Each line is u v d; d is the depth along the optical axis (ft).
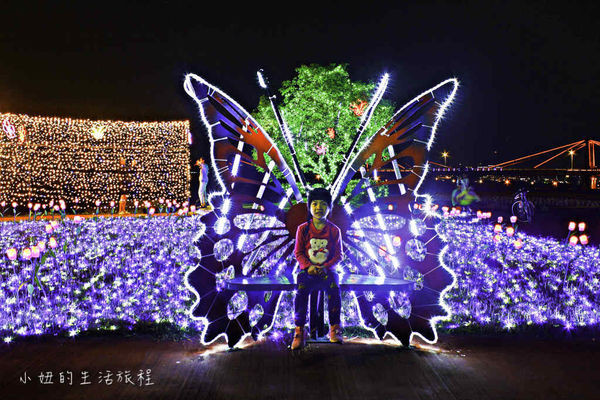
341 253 20.61
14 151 102.42
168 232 61.93
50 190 105.40
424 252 21.56
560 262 41.83
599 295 31.01
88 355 19.88
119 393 16.29
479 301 29.12
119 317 25.17
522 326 23.58
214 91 21.16
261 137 22.08
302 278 20.24
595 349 20.44
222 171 21.56
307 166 63.21
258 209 22.02
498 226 48.08
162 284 33.86
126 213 96.43
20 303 28.94
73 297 30.45
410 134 22.34
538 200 120.06
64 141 105.91
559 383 16.96
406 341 20.86
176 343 21.45
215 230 21.15
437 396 15.93
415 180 22.33
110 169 109.19
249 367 18.43
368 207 22.53
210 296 20.66
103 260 42.73
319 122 62.54
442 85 21.88
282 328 23.56
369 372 17.90
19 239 56.13
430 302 21.02
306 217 22.17
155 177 111.34
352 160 22.57
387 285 20.16
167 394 16.17
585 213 99.76
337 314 20.43
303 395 16.02
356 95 63.16
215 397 15.92
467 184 89.86
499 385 16.78
